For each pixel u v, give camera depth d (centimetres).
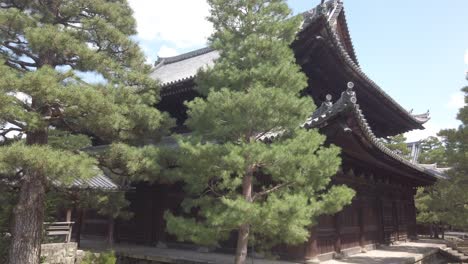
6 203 1386
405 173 2289
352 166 1775
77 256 1650
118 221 2069
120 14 1351
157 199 1898
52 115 1193
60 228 1653
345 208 1750
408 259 1648
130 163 1180
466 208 2259
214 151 1014
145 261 1539
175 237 1780
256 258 1462
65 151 1085
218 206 1043
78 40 1172
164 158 1248
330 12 2111
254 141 1042
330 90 2028
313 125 1286
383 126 2662
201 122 1114
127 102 1228
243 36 1173
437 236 3203
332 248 1587
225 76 1123
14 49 1245
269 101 1013
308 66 1766
